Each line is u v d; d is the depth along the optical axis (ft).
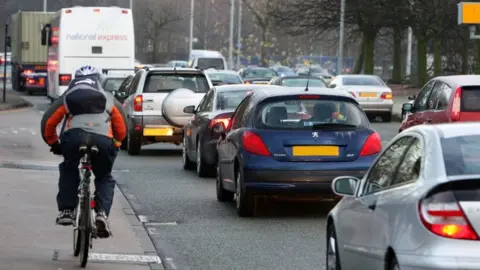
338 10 421.18
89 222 65.72
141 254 73.82
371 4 399.03
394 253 46.39
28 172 126.21
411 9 378.53
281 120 92.68
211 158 128.47
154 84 163.22
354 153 91.66
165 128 162.20
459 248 43.29
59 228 82.64
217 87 133.80
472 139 47.62
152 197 109.70
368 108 261.65
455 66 464.65
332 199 92.99
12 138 184.96
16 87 417.49
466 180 43.98
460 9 231.91
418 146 49.44
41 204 96.48
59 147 69.56
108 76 221.46
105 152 66.18
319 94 94.17
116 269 67.36
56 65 272.51
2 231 80.79
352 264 54.80
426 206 44.39
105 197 67.36
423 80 410.31
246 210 94.17
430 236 43.88
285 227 89.15
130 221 89.97
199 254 75.51
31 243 75.77
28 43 394.32
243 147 92.84
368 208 51.75
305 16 432.25
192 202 105.70
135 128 162.40
